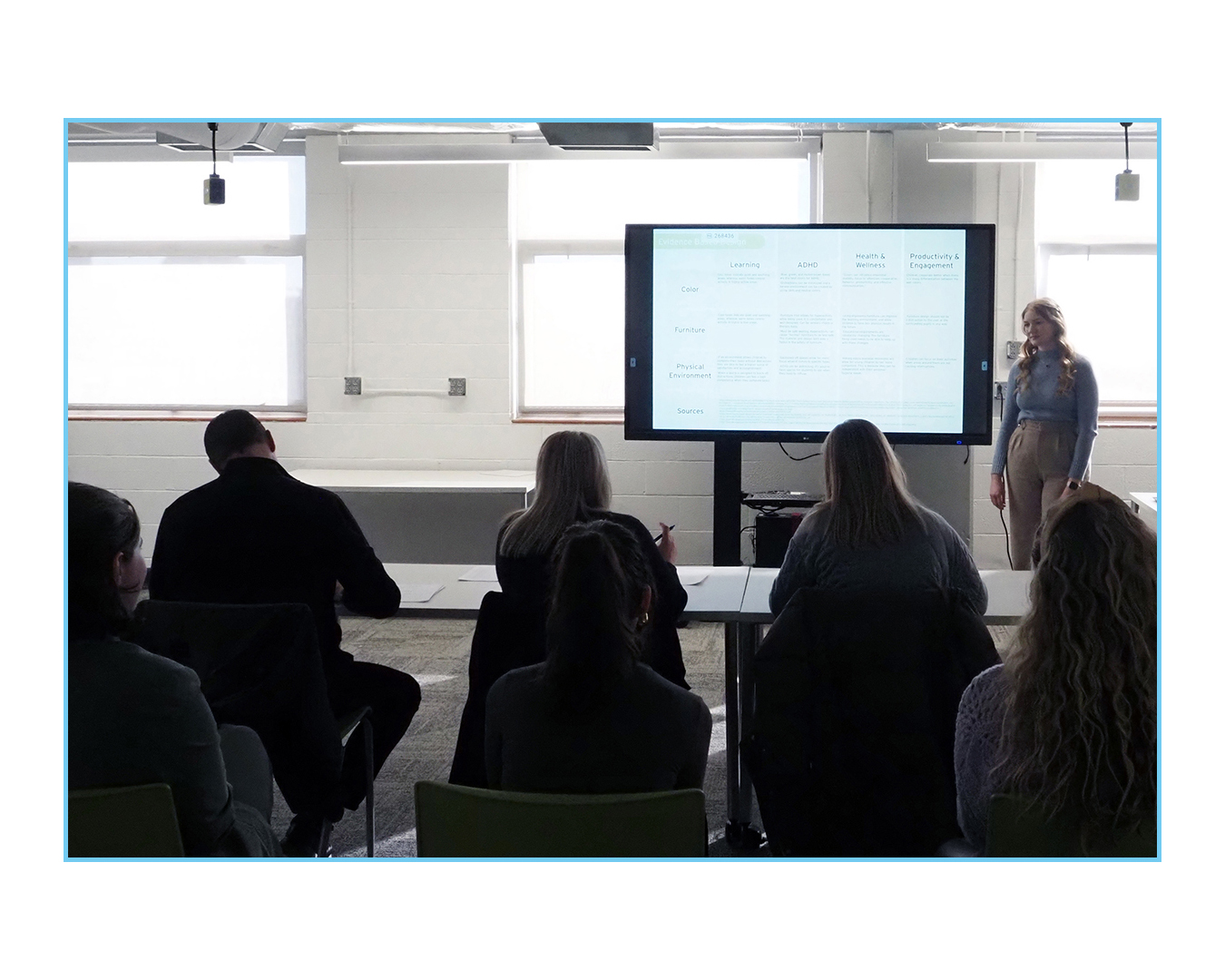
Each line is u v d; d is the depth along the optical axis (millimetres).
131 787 1568
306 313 6457
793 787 2287
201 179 6504
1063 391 5277
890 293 5176
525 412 6547
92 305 6613
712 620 2736
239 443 2785
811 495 6062
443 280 6355
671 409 5309
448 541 6375
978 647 2230
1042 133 6141
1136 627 1494
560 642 1744
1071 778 1487
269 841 1903
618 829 1585
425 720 4148
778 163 6352
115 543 1629
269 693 2387
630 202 6422
